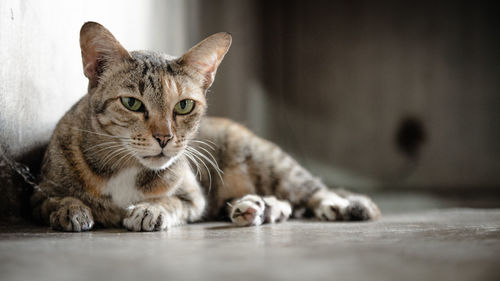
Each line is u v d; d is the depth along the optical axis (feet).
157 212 1.76
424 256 1.34
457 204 3.13
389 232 1.66
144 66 1.80
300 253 1.37
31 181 1.92
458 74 5.11
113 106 1.78
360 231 1.69
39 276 1.22
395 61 5.20
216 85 3.87
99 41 1.80
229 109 4.17
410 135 5.18
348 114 5.28
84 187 1.82
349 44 5.27
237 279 1.20
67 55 2.16
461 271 1.24
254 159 2.27
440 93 5.13
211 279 1.20
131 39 2.55
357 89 5.27
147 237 1.60
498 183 5.03
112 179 1.84
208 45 1.89
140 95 1.77
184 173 1.95
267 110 5.22
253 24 4.85
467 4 5.08
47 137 2.04
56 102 2.10
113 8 2.41
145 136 1.77
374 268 1.25
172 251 1.40
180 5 3.17
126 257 1.35
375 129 5.24
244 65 4.53
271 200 2.01
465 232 1.64
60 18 2.10
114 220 1.85
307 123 5.32
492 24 5.05
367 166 5.23
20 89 1.88
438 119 5.14
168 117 1.80
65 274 1.23
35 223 1.85
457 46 5.11
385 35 5.21
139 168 1.86
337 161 5.28
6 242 1.52
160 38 2.87
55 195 1.82
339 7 5.27
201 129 2.18
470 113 5.09
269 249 1.41
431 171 5.12
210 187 2.19
